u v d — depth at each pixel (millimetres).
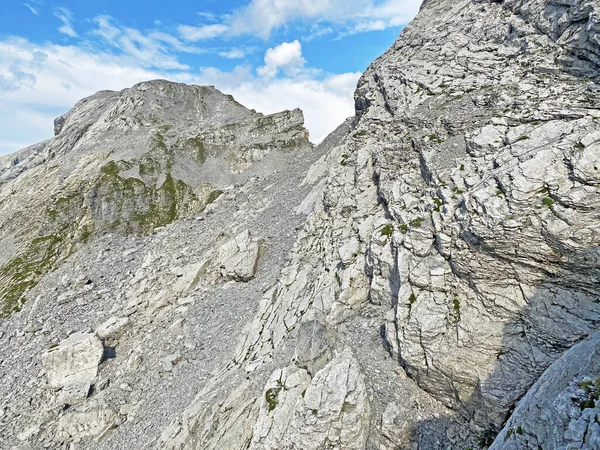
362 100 42500
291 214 40812
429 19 43219
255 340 25516
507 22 31031
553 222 14656
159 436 21547
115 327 33312
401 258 19328
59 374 28422
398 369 17406
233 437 18203
